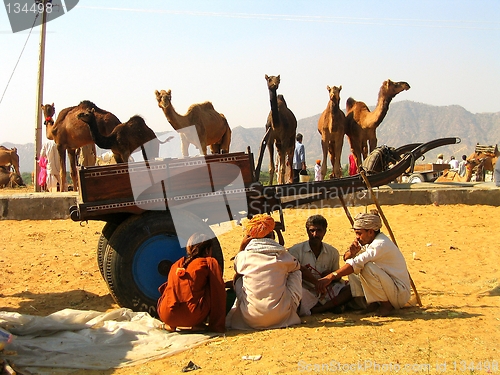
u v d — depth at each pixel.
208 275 5.57
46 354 4.99
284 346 5.03
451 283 7.45
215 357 4.88
